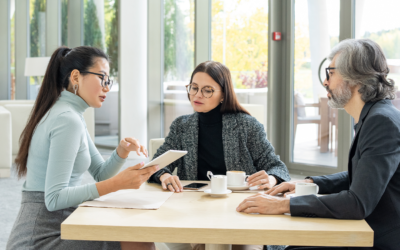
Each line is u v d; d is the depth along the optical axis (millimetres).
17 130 5441
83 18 7039
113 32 6453
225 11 5098
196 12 5340
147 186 1745
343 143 4195
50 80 1527
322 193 1596
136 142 1750
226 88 2021
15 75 9180
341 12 4125
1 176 4555
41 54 8656
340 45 1417
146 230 1116
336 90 1408
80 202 1372
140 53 5883
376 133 1252
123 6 5742
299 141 4668
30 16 8953
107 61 1616
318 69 4406
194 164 2039
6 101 6820
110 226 1121
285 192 1548
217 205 1374
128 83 5859
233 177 1670
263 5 4691
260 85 4812
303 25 4504
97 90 1563
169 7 6020
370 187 1198
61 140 1384
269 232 1091
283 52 4688
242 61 4969
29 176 1462
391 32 3807
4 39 9562
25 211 1422
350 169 1391
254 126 2029
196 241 1106
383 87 1349
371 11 3928
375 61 1355
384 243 1272
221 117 2053
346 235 1080
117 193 1559
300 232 1087
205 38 5328
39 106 1508
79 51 1554
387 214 1279
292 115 4703
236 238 1100
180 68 5887
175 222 1158
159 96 6238
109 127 6605
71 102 1540
